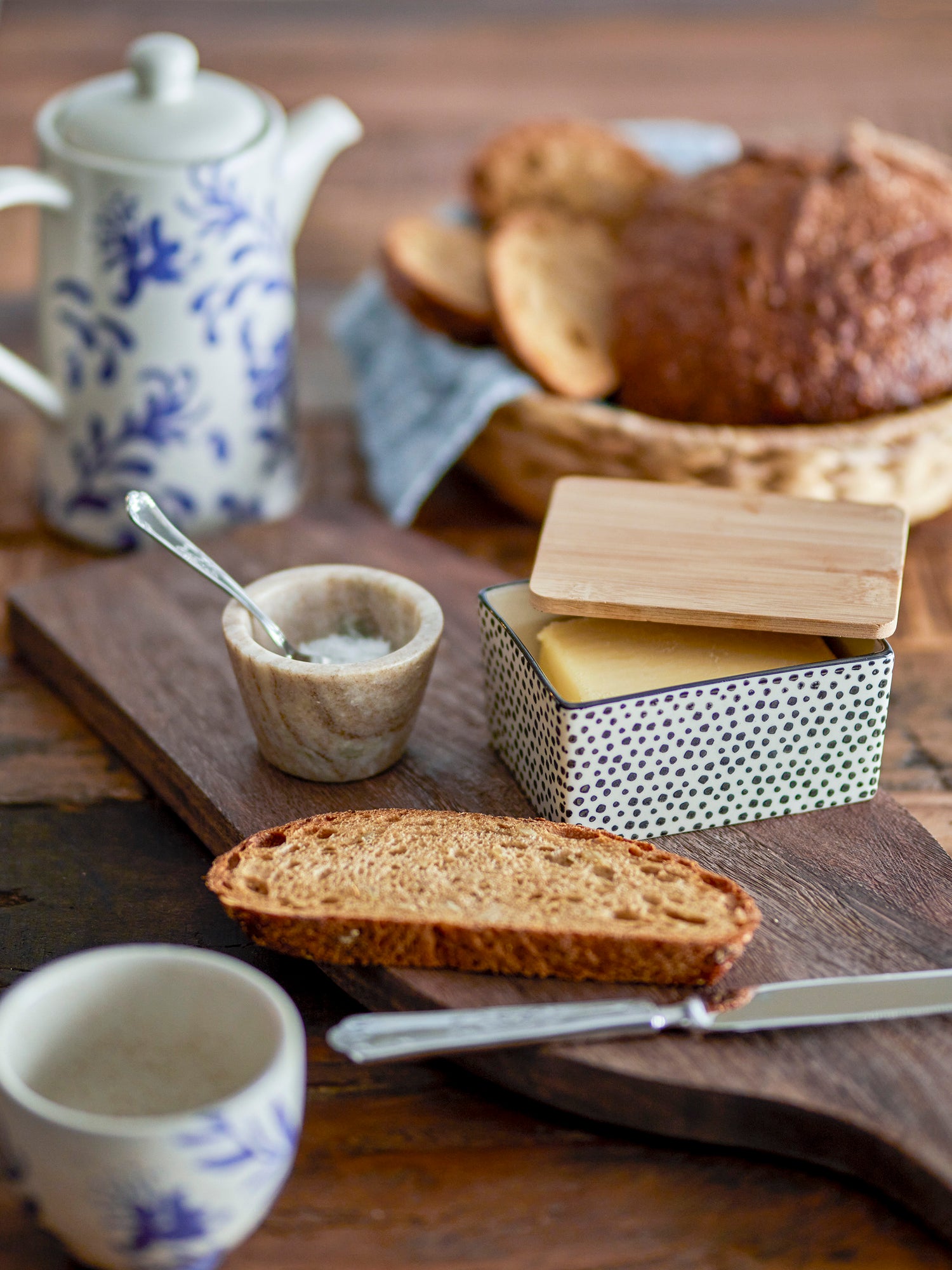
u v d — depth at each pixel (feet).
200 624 3.78
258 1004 2.84
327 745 3.37
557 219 4.31
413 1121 3.05
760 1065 3.01
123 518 4.04
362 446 4.35
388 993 3.12
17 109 5.74
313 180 4.08
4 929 3.29
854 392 3.93
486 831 3.27
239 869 3.18
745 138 5.56
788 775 3.35
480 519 4.23
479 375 3.98
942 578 4.04
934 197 4.05
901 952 3.16
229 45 6.59
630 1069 2.99
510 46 6.67
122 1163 2.70
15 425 4.47
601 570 3.31
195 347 3.91
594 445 3.86
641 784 3.29
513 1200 2.97
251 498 4.08
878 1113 2.95
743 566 3.33
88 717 3.69
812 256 3.95
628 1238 2.93
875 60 6.45
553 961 3.09
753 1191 2.98
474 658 3.71
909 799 3.51
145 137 3.83
